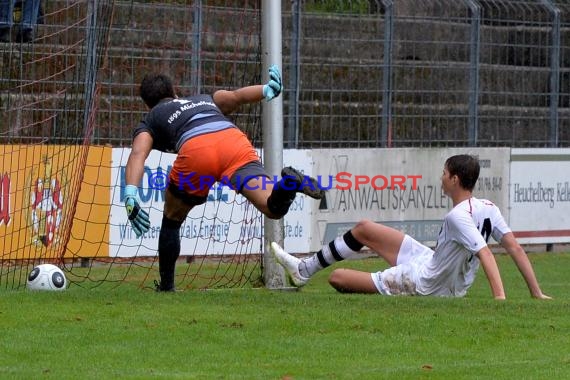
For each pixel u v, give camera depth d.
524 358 20.20
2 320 22.88
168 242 28.56
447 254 28.09
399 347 20.94
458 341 21.52
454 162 28.11
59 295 26.47
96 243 42.66
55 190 41.56
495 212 28.70
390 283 28.69
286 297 26.80
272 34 35.53
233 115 45.09
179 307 24.72
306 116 48.72
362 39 51.31
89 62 43.19
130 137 46.38
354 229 29.66
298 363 19.53
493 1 52.66
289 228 47.12
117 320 22.98
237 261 43.03
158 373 18.56
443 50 52.81
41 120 45.84
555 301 26.86
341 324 22.89
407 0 52.47
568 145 55.19
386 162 49.50
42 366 19.03
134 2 48.31
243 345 20.88
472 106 51.62
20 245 41.03
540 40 53.78
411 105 52.22
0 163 40.88
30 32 45.78
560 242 53.38
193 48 46.84
